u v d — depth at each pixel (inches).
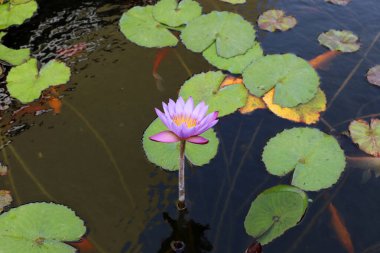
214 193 76.8
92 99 96.0
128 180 80.4
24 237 68.6
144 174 81.1
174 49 107.2
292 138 82.5
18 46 109.3
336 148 80.7
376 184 77.7
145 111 92.7
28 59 104.8
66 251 68.1
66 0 123.0
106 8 120.6
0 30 113.6
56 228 70.6
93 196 78.2
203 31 107.7
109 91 97.4
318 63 101.7
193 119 66.6
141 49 107.8
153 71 101.7
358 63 101.8
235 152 83.0
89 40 110.7
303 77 94.5
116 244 70.7
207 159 80.2
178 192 77.8
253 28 107.7
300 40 108.4
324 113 90.1
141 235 71.9
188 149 81.4
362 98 93.2
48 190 79.4
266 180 78.4
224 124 88.2
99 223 73.9
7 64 104.2
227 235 70.7
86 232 72.3
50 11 119.4
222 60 101.6
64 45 109.4
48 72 100.3
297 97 91.5
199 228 72.1
